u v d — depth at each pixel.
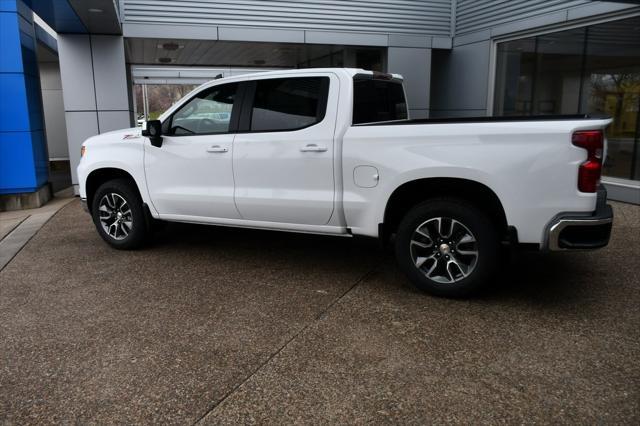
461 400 2.86
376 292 4.52
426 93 12.67
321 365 3.26
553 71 10.15
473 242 4.11
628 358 3.29
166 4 10.62
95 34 10.34
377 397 2.90
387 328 3.78
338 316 4.01
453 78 12.84
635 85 8.58
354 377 3.11
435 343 3.53
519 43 10.95
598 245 3.77
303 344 3.54
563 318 3.91
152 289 4.68
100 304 4.33
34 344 3.61
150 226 5.89
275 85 4.89
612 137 9.06
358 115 4.69
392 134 4.25
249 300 4.37
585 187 3.72
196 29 10.89
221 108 5.18
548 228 3.80
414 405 2.82
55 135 16.59
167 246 6.14
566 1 9.52
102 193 5.92
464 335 3.64
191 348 3.51
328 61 14.85
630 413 2.72
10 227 7.58
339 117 4.54
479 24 11.80
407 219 4.30
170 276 5.04
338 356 3.37
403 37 12.28
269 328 3.81
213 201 5.23
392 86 5.42
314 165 4.62
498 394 2.91
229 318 4.00
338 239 6.38
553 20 9.82
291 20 11.47
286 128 4.80
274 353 3.42
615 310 4.04
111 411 2.81
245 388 3.01
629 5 8.40
